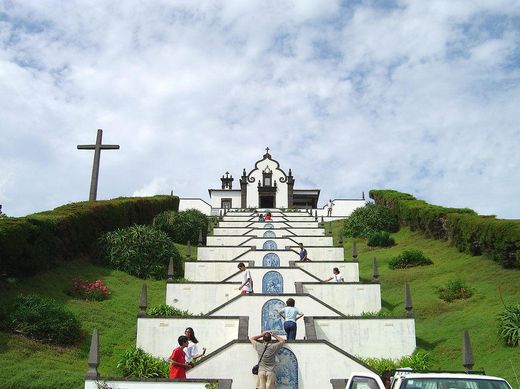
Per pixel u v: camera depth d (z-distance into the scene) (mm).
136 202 33719
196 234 36969
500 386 9320
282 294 18219
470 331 18750
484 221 26812
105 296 22125
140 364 15625
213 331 16828
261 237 32500
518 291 21500
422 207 36625
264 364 13352
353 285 20953
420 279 25969
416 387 9398
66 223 24406
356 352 17062
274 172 66625
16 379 13672
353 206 56781
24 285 20062
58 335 16703
